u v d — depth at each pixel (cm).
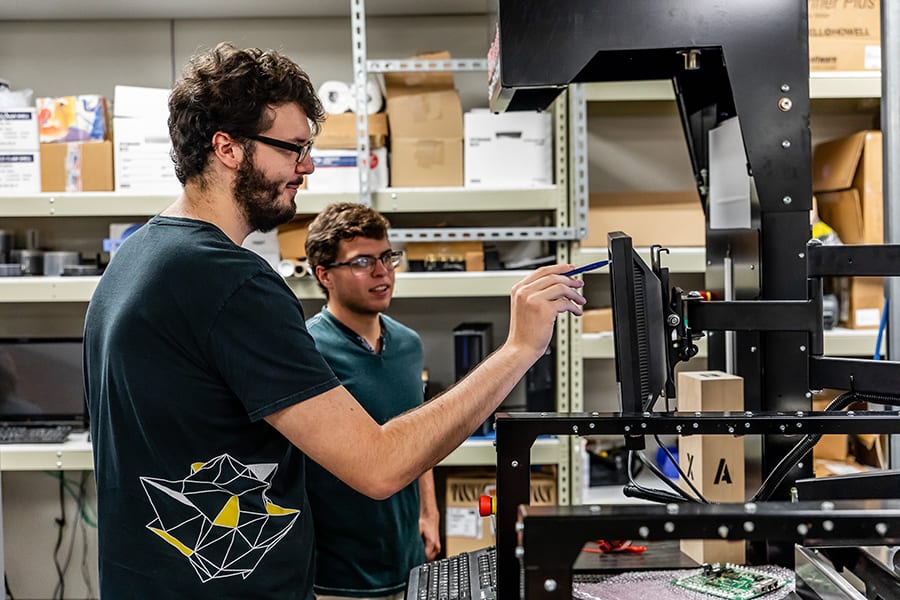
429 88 255
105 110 260
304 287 253
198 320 110
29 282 252
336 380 114
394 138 253
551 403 259
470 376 119
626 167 296
